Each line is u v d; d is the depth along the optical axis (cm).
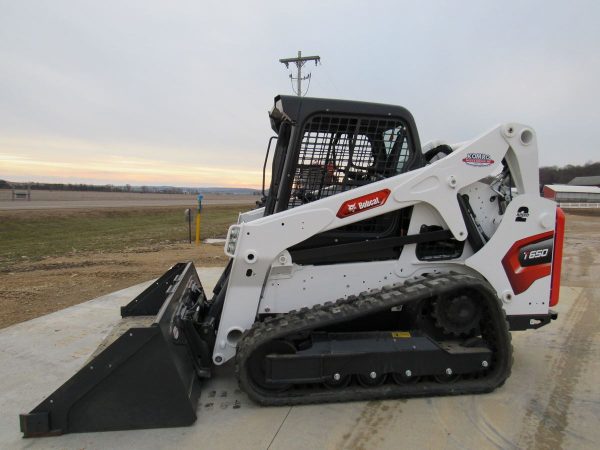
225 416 289
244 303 320
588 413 294
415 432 269
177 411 276
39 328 480
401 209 345
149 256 1069
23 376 360
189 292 387
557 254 362
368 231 341
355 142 336
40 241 1494
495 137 343
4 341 439
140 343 269
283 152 352
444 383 317
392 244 338
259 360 302
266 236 310
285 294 329
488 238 361
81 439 264
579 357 398
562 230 362
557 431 271
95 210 2920
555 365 379
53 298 633
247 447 255
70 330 473
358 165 340
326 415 290
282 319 305
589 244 1416
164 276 434
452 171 336
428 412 293
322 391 305
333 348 305
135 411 273
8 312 560
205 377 325
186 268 429
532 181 352
